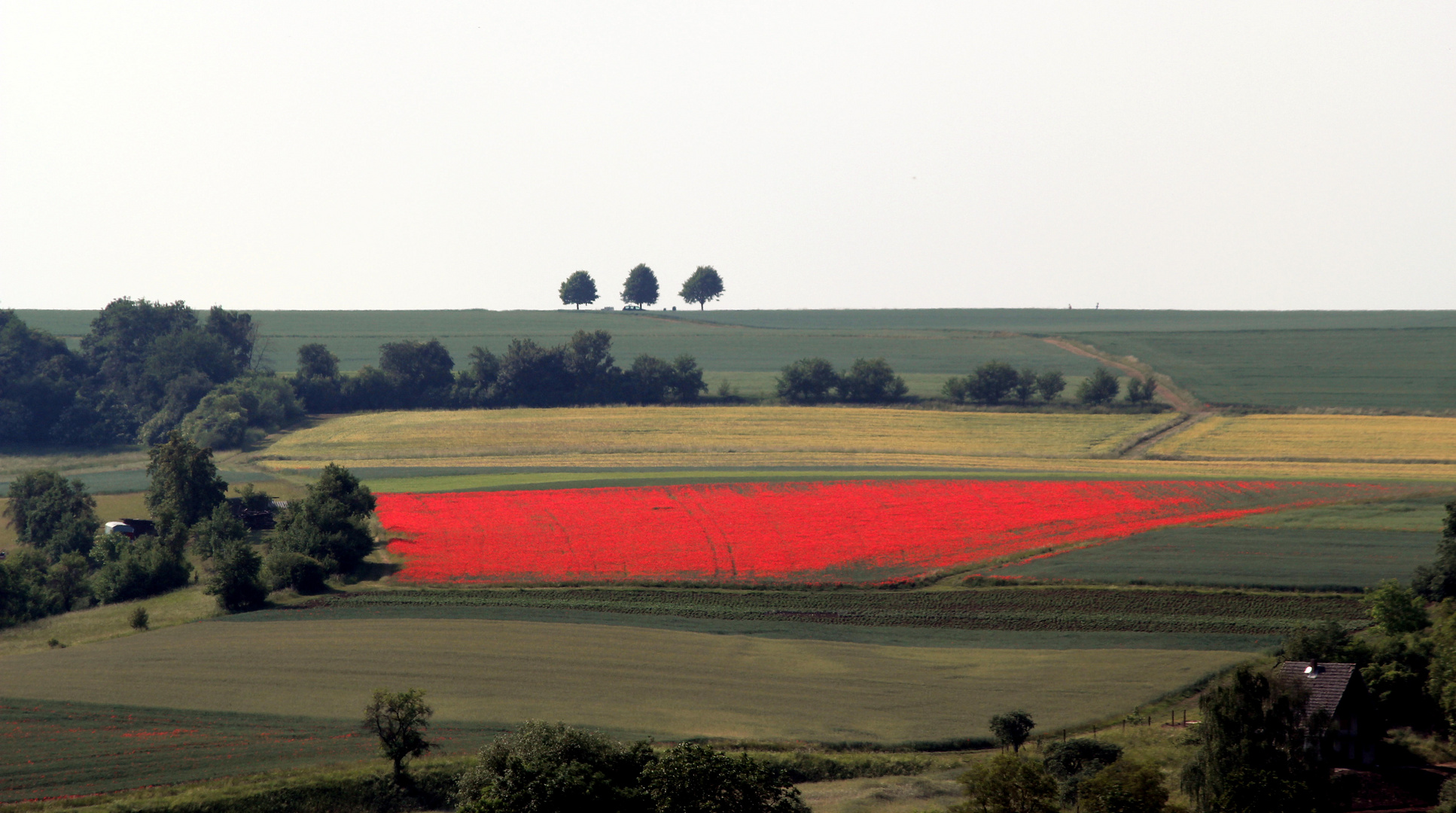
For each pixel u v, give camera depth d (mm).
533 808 122125
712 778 124438
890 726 180000
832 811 143625
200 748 169375
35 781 156500
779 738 174500
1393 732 172250
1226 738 142000
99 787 154625
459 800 147625
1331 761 152250
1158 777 132750
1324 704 158750
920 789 151625
